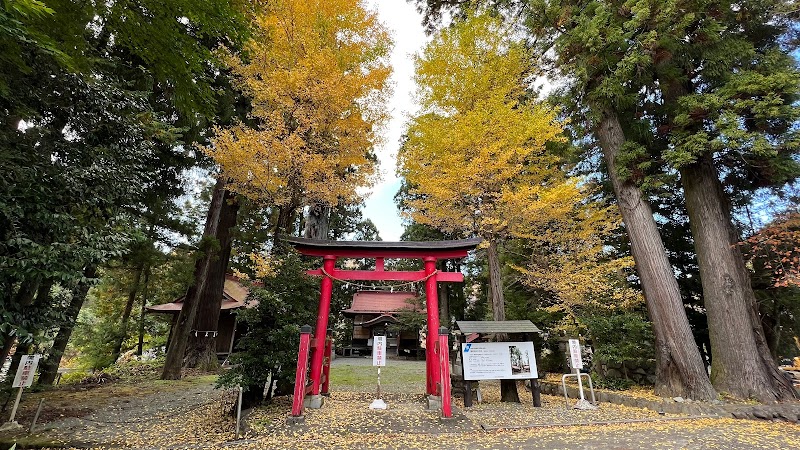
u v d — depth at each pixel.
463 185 7.70
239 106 10.62
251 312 6.15
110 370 12.73
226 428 5.12
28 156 4.63
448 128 8.46
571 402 7.43
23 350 7.49
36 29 3.95
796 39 8.41
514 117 7.68
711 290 7.67
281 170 8.10
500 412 6.43
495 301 8.20
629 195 8.44
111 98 5.47
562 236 9.25
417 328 19.78
